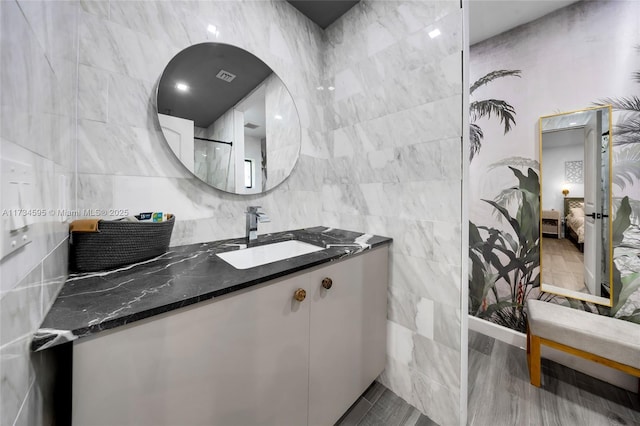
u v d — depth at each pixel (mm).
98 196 838
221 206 1173
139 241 786
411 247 1210
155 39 954
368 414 1185
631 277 1364
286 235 1343
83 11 802
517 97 1727
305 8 1448
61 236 593
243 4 1216
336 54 1531
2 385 299
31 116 395
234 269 764
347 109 1473
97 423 467
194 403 594
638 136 1327
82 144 802
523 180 1730
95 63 823
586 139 1495
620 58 1362
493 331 1842
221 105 1143
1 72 296
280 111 1375
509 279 1803
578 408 1214
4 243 304
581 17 1471
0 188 294
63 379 510
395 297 1276
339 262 993
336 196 1546
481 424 1136
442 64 1082
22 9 364
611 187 1401
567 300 1575
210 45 1099
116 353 481
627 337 1180
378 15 1304
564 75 1543
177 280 667
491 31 1764
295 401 848
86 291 586
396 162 1253
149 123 948
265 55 1304
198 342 594
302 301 846
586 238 1523
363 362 1153
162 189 989
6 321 311
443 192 1095
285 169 1409
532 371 1375
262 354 735
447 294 1095
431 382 1157
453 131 1058
